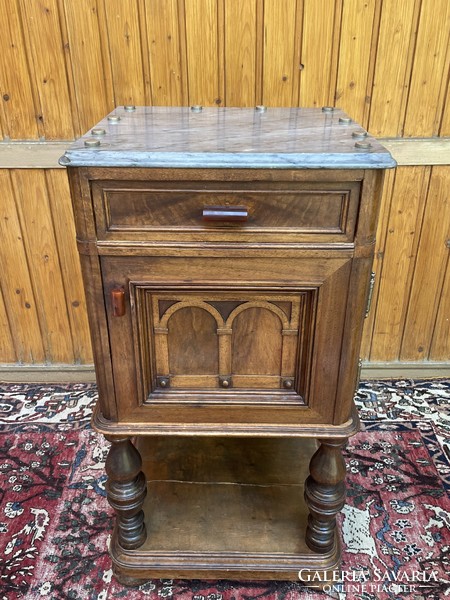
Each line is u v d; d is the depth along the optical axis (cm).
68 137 138
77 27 125
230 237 76
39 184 142
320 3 124
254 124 94
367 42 128
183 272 78
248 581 106
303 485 118
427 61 130
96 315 80
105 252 76
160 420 89
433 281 156
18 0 122
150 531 107
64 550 111
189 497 114
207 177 71
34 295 157
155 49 128
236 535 106
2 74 130
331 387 86
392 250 151
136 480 98
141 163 70
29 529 116
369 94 134
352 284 78
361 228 74
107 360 84
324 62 130
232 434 88
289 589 104
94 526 117
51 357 168
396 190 143
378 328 163
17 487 128
